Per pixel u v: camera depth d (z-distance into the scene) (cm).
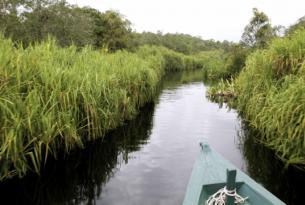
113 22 2466
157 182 537
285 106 573
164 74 3188
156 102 1425
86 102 653
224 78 2762
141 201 470
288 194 501
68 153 618
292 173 578
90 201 471
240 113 1052
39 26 1472
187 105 1352
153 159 650
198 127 941
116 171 584
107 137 782
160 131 886
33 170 546
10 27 1344
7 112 490
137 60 1351
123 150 706
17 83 543
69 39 1567
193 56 5350
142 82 1169
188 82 2539
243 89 973
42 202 469
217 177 436
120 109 877
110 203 465
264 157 666
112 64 1009
